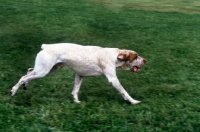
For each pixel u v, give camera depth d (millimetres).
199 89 5223
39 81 5227
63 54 4480
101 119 4141
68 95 4832
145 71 5855
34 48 6684
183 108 4562
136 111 4387
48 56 4418
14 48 6590
